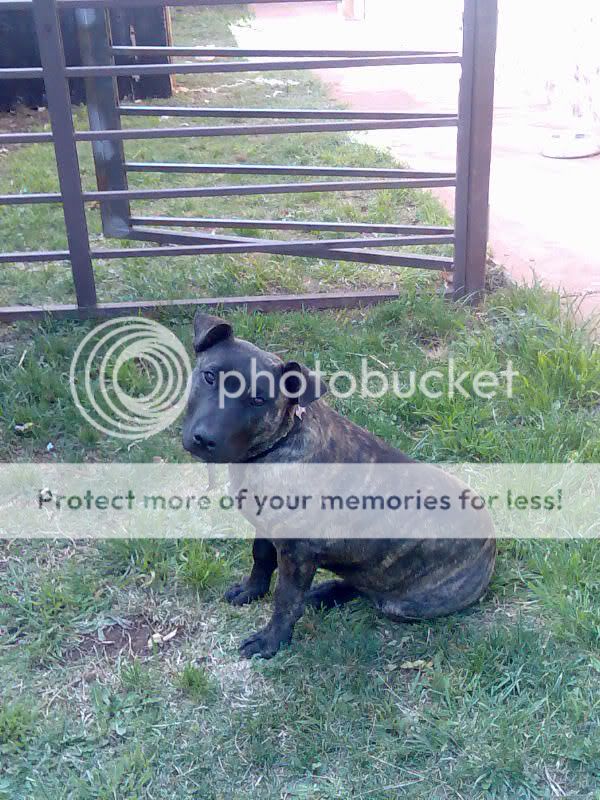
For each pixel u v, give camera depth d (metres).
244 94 4.10
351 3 6.80
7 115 3.67
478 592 1.13
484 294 1.91
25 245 2.26
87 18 1.81
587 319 1.80
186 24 6.52
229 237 1.96
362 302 1.90
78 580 1.20
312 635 1.13
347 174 1.84
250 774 0.95
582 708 1.00
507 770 0.93
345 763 0.96
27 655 1.09
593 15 3.24
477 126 1.76
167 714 1.01
